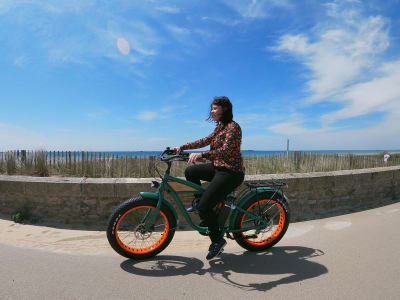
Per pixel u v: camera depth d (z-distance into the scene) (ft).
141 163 22.02
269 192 10.75
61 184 14.10
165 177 9.75
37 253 10.09
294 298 7.15
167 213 9.82
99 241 11.58
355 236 12.07
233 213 10.19
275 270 8.83
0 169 23.97
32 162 23.85
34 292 7.32
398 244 10.96
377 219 15.01
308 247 10.86
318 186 16.81
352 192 18.22
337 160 32.37
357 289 7.55
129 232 12.46
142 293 7.38
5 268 8.77
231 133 9.32
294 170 27.50
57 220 14.28
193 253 10.36
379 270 8.68
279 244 11.30
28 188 14.42
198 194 10.15
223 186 9.21
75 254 10.07
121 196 13.99
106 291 7.45
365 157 35.35
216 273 8.63
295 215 16.03
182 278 8.28
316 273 8.57
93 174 22.22
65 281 7.97
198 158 9.42
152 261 9.54
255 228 10.50
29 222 14.02
